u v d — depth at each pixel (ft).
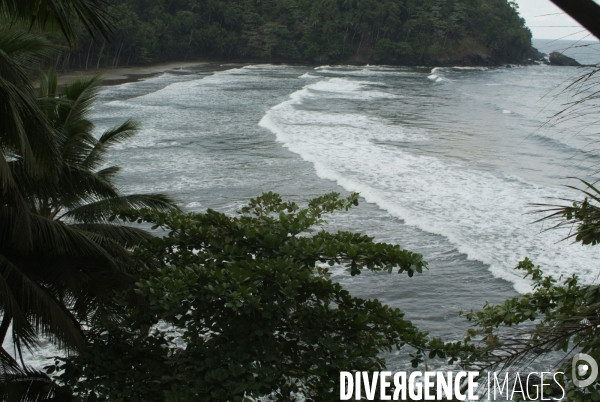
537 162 83.10
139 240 23.13
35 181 20.22
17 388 19.27
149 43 282.97
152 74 236.63
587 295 12.73
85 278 19.97
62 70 221.05
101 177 23.54
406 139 101.60
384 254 17.42
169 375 17.88
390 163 80.43
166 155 82.23
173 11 339.77
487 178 72.64
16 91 15.64
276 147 90.02
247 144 92.12
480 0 359.87
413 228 53.52
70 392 17.65
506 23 355.15
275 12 366.43
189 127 107.24
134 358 18.47
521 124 122.01
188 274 17.16
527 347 10.12
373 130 110.73
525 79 259.39
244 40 356.59
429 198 63.26
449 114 137.49
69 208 22.34
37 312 18.20
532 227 53.52
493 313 16.24
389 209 58.54
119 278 20.18
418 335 17.61
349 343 17.95
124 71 246.47
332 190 65.92
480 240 50.42
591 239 10.63
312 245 18.06
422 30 367.25
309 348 17.70
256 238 18.86
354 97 169.07
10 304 17.19
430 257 46.75
